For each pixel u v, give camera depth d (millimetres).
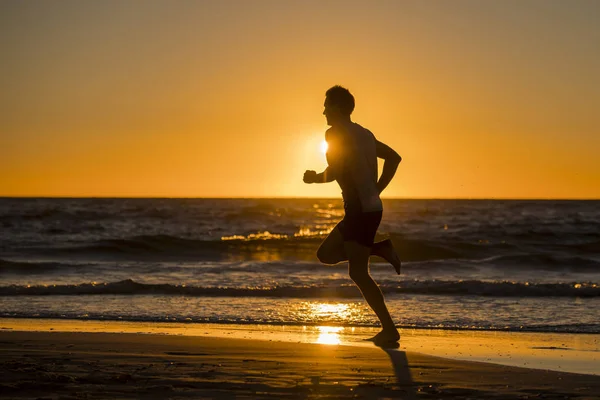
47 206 89812
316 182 7164
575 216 67688
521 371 5840
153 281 17016
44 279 17656
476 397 4707
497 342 8109
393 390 4895
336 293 13789
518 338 8539
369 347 7230
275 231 47312
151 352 6699
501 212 78500
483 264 23047
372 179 7109
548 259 23938
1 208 79750
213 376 5309
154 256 27781
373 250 7336
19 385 4773
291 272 19797
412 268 22016
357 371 5699
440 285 14703
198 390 4750
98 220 56250
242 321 10094
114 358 6266
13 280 17297
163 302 12453
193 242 31766
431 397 4684
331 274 19156
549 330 9336
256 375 5391
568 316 10820
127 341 7465
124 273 19250
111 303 12281
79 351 6684
